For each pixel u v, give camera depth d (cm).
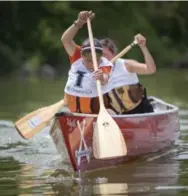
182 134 2353
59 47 8800
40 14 9094
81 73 1819
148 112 1945
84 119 1647
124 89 1873
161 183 1472
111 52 1958
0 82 6097
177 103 3622
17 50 8650
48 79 6644
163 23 10944
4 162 1827
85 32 9044
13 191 1434
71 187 1457
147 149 1852
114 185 1463
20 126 1856
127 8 9812
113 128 1677
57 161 1827
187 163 1747
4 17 8681
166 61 10081
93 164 1670
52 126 1759
